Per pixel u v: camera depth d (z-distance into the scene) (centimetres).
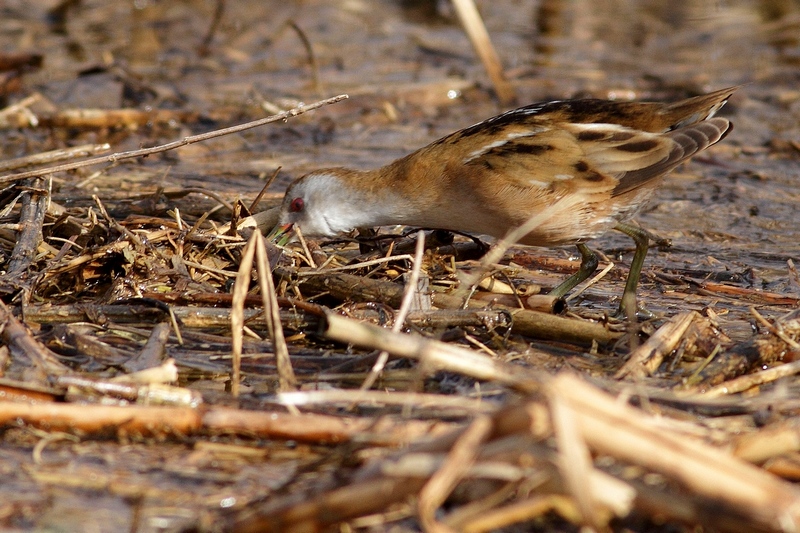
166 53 1886
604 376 779
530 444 496
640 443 488
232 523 552
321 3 2262
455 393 735
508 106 1684
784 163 1467
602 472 518
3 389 665
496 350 830
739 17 2197
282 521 528
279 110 1606
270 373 773
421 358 627
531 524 569
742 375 769
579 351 836
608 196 941
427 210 1009
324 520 522
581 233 962
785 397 701
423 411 676
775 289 1013
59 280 894
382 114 1638
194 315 832
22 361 726
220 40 1988
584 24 2172
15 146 1406
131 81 1662
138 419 649
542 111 980
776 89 1773
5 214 968
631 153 936
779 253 1133
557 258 1074
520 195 942
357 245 1083
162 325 790
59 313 825
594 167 935
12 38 1878
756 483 487
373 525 564
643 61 1936
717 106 994
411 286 708
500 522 516
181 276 868
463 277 887
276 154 1455
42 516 574
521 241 996
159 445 650
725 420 677
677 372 786
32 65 1697
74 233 948
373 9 2267
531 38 2078
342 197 1040
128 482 609
